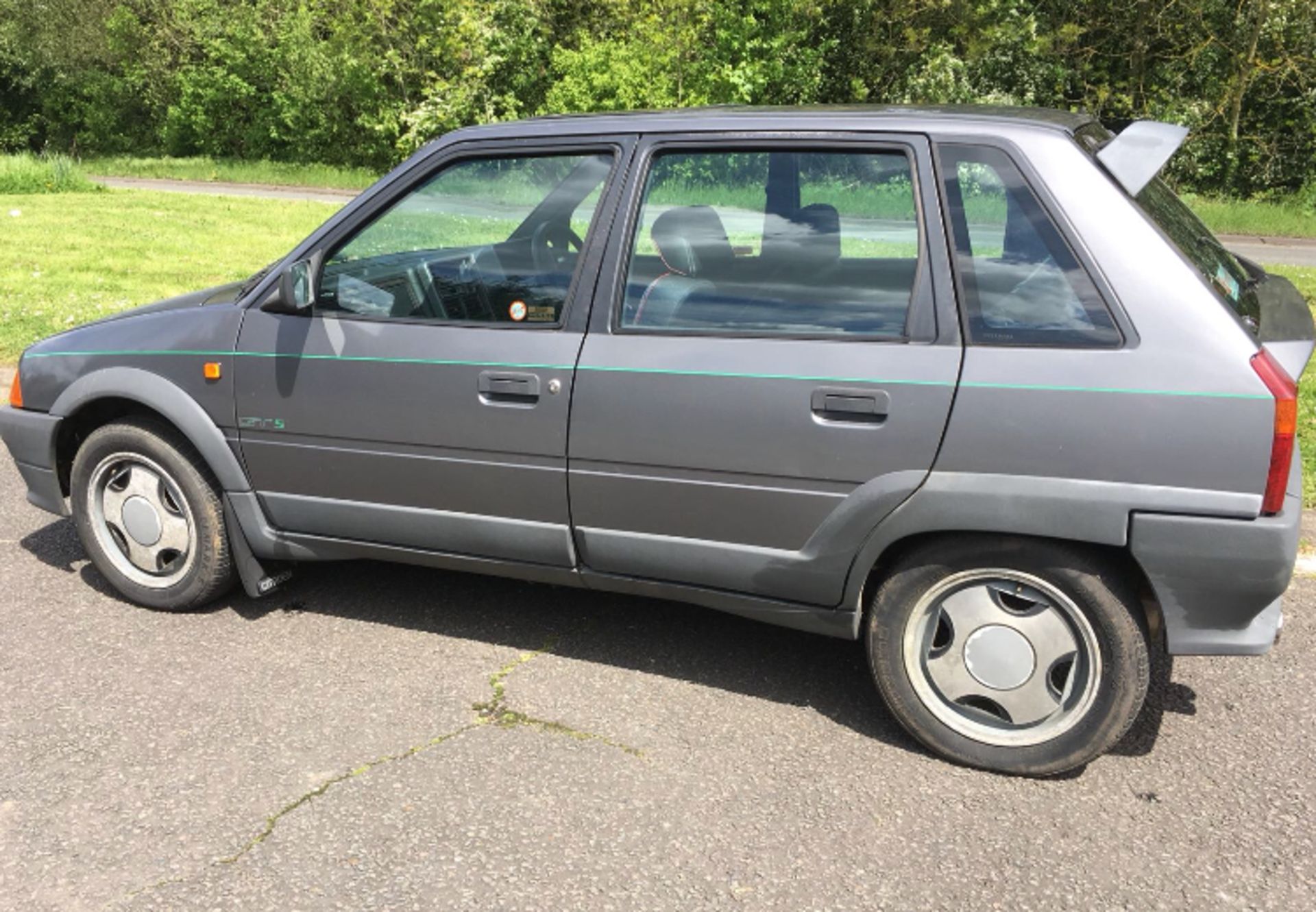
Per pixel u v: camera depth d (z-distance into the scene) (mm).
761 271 3230
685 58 23547
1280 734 3398
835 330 3125
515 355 3426
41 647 3871
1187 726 3447
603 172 3432
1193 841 2877
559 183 3484
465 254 3564
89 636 3961
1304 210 23203
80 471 4117
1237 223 21203
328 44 32469
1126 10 25016
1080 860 2799
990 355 2947
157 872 2711
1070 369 2873
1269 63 24391
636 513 3385
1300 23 23750
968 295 2994
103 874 2701
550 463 3434
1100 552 2996
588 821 2932
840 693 3643
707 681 3705
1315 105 24172
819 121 3217
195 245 13742
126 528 4129
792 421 3119
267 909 2584
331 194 26266
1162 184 3516
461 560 3723
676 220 3320
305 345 3691
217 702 3510
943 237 3027
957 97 24312
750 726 3426
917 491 3025
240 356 3783
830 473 3113
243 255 13016
